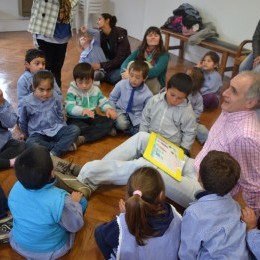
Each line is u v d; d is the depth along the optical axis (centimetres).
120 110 258
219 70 407
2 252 147
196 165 166
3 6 507
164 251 116
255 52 280
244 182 141
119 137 254
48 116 220
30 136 219
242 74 139
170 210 119
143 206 107
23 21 525
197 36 425
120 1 570
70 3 280
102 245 125
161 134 216
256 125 140
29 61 234
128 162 176
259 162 135
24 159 126
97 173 178
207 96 316
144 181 113
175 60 481
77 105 244
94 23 582
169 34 458
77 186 176
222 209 116
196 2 462
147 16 533
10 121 197
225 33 438
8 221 152
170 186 166
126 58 341
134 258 114
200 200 119
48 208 130
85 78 236
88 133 238
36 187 127
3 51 418
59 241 141
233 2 416
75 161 217
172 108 210
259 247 114
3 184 187
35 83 210
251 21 404
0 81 322
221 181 116
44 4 268
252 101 136
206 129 257
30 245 135
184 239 116
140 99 251
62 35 288
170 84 199
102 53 349
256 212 143
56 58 301
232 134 142
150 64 301
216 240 112
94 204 181
